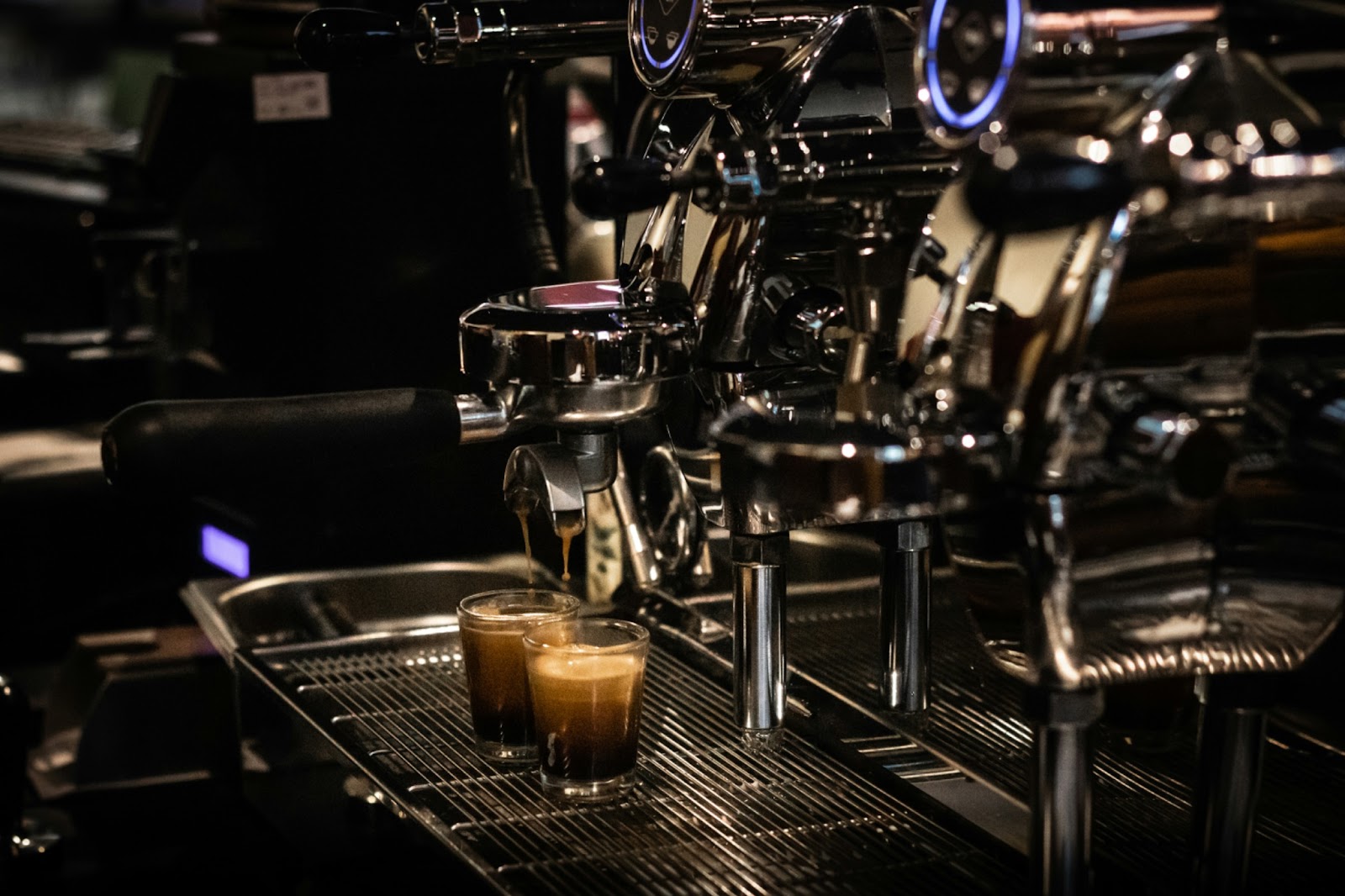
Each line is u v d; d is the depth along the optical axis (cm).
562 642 96
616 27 94
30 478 189
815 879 82
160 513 193
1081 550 65
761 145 73
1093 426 62
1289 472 66
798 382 88
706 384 91
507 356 84
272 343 149
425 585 138
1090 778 68
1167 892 78
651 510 110
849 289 77
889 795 92
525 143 112
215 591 143
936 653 102
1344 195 60
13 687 126
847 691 103
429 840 89
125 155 201
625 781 92
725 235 85
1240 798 74
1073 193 56
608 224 136
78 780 147
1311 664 92
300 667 120
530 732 99
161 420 78
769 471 69
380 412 83
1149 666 67
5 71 386
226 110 151
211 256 158
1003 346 63
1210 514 66
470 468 133
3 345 264
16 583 192
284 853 135
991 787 87
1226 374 63
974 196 58
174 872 141
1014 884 81
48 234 249
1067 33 60
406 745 103
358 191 143
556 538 129
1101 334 61
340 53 92
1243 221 62
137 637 160
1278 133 59
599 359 83
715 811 91
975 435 64
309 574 142
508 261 148
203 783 149
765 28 83
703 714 105
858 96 82
